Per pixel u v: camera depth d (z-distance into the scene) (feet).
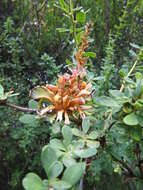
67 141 0.49
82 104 0.57
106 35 1.60
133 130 0.57
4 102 0.59
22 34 1.52
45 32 1.57
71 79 0.58
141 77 0.61
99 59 1.55
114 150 0.65
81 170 0.36
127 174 0.69
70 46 1.50
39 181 0.35
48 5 1.66
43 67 1.41
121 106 0.56
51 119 0.57
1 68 1.40
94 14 1.67
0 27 1.59
